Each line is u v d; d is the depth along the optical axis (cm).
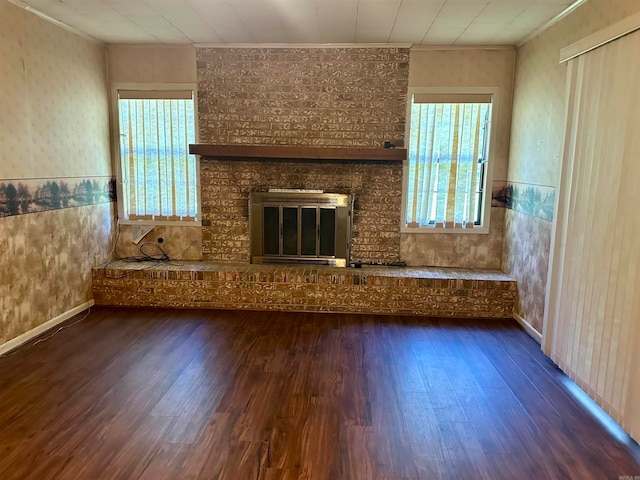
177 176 462
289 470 203
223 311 424
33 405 255
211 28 384
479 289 412
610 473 205
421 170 449
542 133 360
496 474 203
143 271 427
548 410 258
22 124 334
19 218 334
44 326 365
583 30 300
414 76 436
